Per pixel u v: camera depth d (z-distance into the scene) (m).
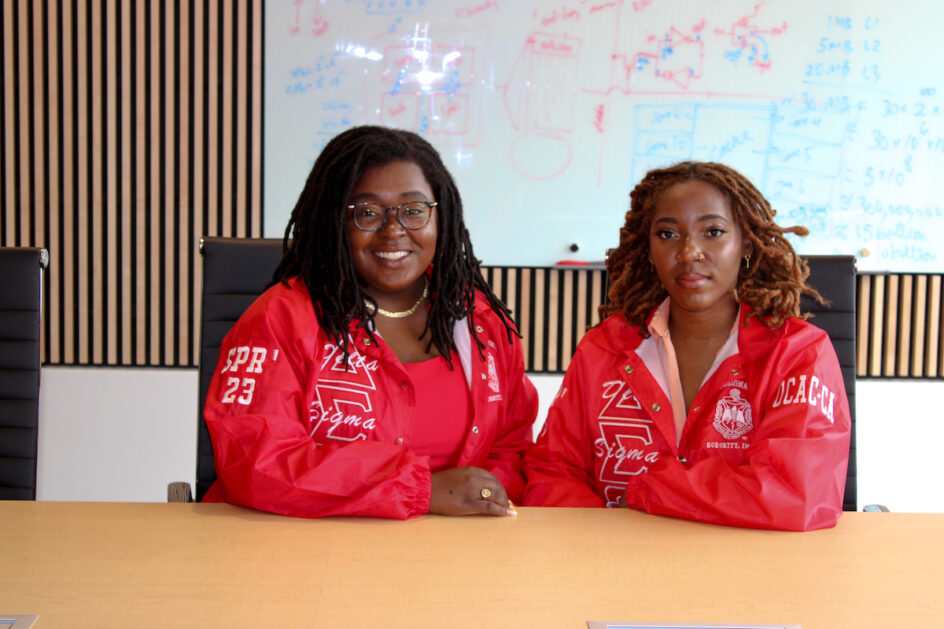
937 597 0.90
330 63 3.04
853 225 3.14
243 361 1.24
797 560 1.00
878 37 3.08
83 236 3.16
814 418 1.21
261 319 1.26
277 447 1.15
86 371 3.11
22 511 1.13
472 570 0.95
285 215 3.11
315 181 1.32
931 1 3.07
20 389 1.54
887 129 3.11
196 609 0.84
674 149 3.10
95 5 3.08
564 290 3.15
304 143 3.08
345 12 3.02
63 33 3.09
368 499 1.11
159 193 3.15
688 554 1.01
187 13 3.08
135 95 3.12
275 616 0.82
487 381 1.43
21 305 1.54
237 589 0.88
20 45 3.08
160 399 3.13
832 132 3.11
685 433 1.38
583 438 1.48
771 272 1.38
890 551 1.04
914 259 3.16
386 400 1.32
